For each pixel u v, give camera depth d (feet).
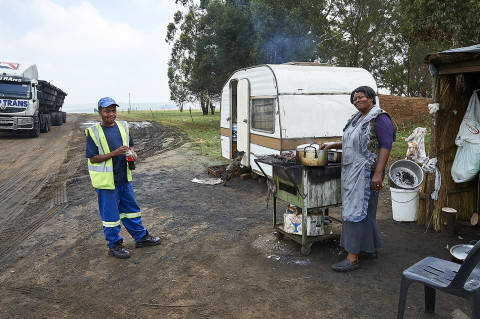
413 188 17.54
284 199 14.98
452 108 16.84
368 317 9.99
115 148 13.89
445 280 8.43
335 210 19.97
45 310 10.73
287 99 22.45
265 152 24.64
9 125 55.01
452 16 38.06
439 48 71.87
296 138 22.61
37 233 17.43
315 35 58.90
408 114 59.47
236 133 31.17
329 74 24.47
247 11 59.98
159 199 23.40
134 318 10.22
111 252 14.44
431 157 16.57
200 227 17.89
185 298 11.21
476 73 17.48
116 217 14.23
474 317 7.86
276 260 13.83
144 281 12.39
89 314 10.48
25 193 25.53
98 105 13.79
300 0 55.93
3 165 36.35
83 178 30.01
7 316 10.45
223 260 13.96
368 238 12.66
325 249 14.74
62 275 12.98
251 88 26.17
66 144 51.55
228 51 65.72
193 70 75.41
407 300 10.75
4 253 15.15
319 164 13.21
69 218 19.67
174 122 94.99
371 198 12.44
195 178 29.25
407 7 43.55
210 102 130.52
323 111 23.44
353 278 12.25
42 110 68.44
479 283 8.14
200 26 73.36
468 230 16.65
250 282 12.14
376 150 11.89
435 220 16.74
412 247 14.83
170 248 15.26
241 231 17.19
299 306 10.61
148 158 40.11
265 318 10.05
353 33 86.33
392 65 96.63
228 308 10.59
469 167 16.26
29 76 58.70
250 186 26.50
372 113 11.71
